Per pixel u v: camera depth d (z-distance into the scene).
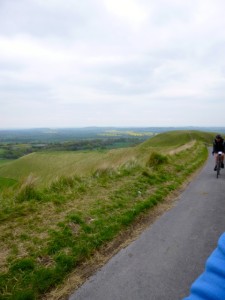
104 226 6.41
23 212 7.06
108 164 13.02
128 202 8.36
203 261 4.95
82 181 10.59
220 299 0.85
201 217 7.40
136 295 4.04
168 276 4.49
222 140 13.98
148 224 6.98
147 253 5.33
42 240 5.60
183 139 115.69
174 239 5.95
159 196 9.27
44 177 11.15
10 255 5.04
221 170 16.62
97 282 4.43
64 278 4.56
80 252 5.27
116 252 5.45
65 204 7.89
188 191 10.73
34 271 4.60
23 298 3.97
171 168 15.02
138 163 14.44
